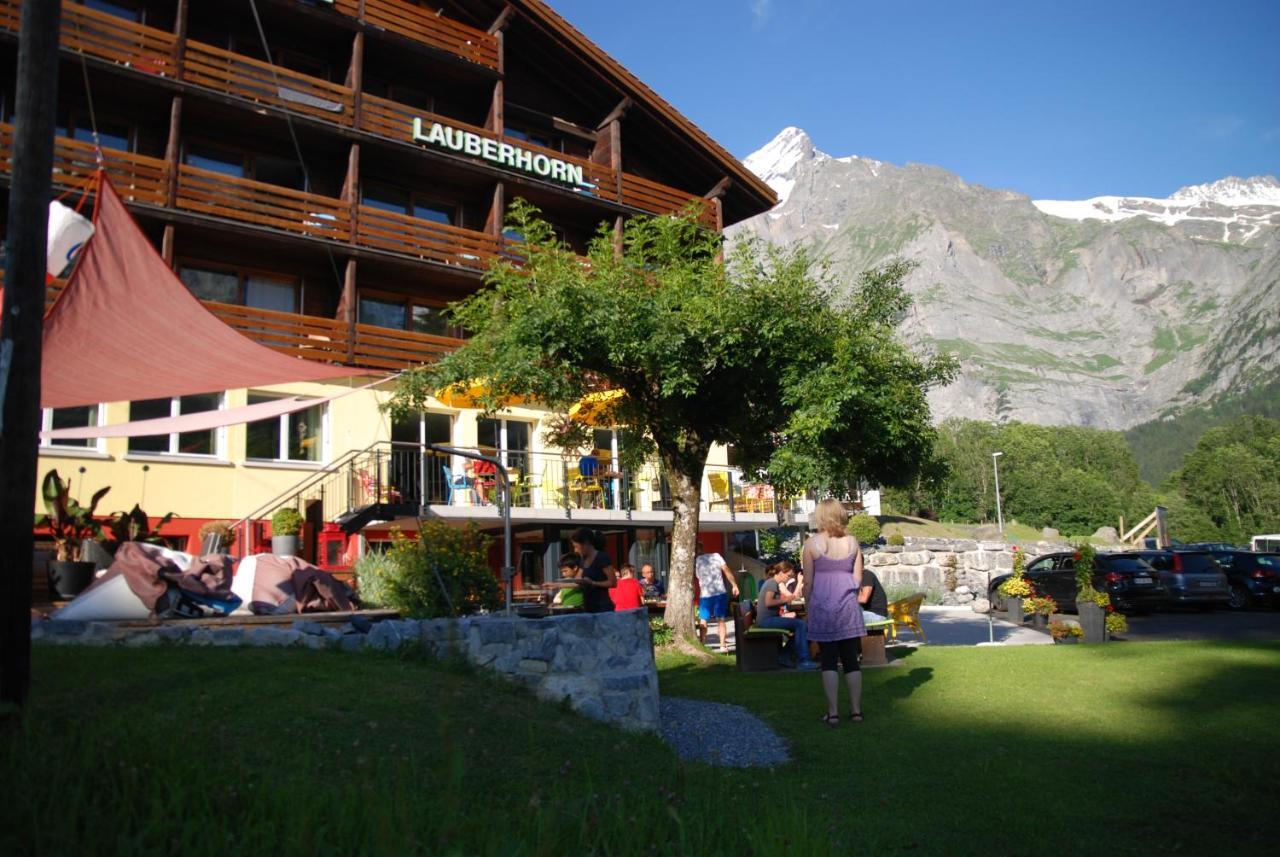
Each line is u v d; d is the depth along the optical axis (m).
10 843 2.86
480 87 25.58
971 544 31.55
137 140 20.17
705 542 27.58
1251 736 6.55
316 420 20.47
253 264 20.92
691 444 14.84
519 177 24.53
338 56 23.41
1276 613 21.33
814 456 13.16
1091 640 12.95
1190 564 22.48
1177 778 5.57
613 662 7.29
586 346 13.16
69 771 3.57
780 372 13.45
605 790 4.69
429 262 22.14
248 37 22.19
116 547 11.47
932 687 8.92
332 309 21.95
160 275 10.80
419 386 14.03
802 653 11.73
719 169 29.34
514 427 23.73
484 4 25.86
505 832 3.38
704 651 14.02
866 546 33.03
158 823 3.09
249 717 5.00
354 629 7.65
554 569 21.48
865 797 5.25
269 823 3.20
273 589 10.05
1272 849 4.38
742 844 3.69
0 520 5.00
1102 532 61.22
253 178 21.61
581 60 27.02
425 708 5.63
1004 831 4.61
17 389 5.14
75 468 17.20
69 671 5.78
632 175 28.84
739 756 6.55
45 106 5.46
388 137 22.55
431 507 18.94
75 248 10.22
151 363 11.15
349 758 4.56
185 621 8.52
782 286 13.30
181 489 18.38
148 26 20.73
